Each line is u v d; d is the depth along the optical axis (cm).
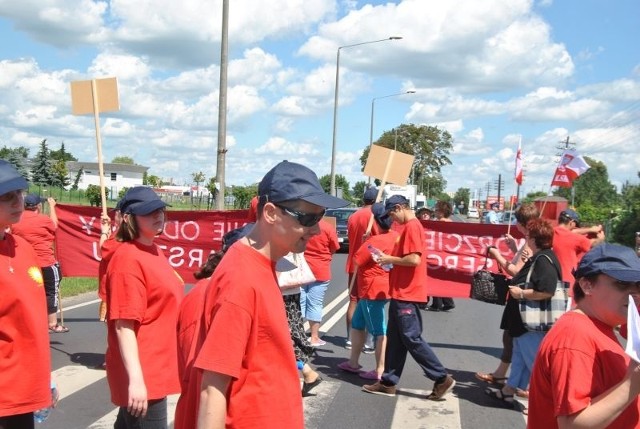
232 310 204
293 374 219
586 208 3612
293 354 220
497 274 619
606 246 242
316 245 771
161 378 331
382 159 735
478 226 859
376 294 637
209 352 202
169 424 518
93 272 871
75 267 869
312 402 583
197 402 219
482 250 859
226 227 858
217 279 215
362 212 782
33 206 774
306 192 214
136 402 311
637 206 2561
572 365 228
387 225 656
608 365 229
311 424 524
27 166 5300
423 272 581
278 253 220
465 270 863
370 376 663
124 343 319
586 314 244
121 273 324
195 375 223
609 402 218
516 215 586
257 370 209
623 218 2680
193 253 860
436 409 570
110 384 337
